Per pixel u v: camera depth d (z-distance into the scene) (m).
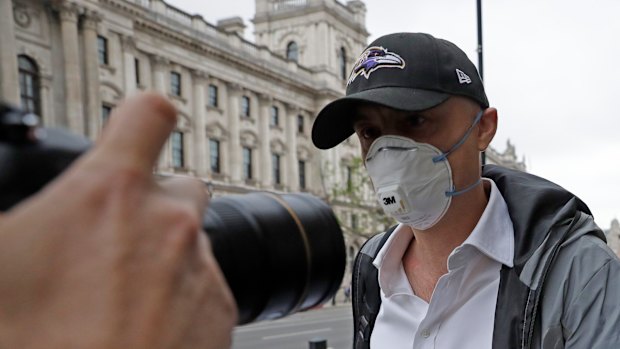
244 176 33.00
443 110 1.61
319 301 1.21
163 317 0.45
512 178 1.78
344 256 1.20
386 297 1.91
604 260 1.37
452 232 1.75
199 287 0.49
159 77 27.23
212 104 30.89
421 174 1.65
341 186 38.25
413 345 1.68
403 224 1.94
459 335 1.60
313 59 40.25
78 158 0.51
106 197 0.45
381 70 1.62
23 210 0.44
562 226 1.48
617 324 1.26
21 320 0.42
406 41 1.64
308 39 40.72
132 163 0.46
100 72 23.64
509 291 1.48
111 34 24.41
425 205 1.69
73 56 22.12
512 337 1.43
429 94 1.57
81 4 22.44
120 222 0.45
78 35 22.77
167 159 27.27
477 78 1.69
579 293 1.34
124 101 0.48
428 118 1.62
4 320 0.42
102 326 0.42
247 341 15.75
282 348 14.26
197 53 29.52
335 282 1.20
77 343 0.42
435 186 1.67
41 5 21.62
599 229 1.51
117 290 0.43
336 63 41.66
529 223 1.54
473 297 1.61
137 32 26.12
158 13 27.00
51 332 0.42
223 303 0.51
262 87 34.41
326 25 40.56
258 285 0.99
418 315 1.81
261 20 42.41
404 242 1.93
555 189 1.60
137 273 0.45
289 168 36.69
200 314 0.48
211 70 30.42
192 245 0.49
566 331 1.35
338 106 1.70
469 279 1.61
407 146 1.64
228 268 0.92
